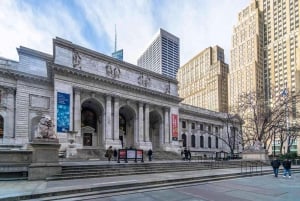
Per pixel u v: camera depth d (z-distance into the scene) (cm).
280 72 10238
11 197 1308
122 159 3531
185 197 1503
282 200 1454
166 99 6775
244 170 3164
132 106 6056
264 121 5547
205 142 8731
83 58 5172
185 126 8188
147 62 19000
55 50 4812
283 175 2927
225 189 1823
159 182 1919
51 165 2095
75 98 4994
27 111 4825
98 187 1608
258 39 10875
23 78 4856
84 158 4353
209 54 14400
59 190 1486
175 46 18562
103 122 5488
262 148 4656
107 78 5409
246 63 11025
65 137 4638
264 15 11244
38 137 2098
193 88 15100
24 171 2105
